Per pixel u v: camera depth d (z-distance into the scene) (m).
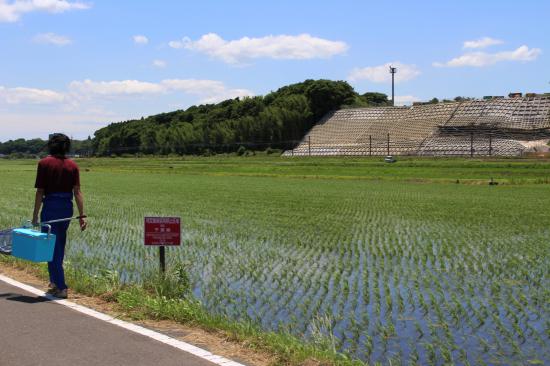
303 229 21.45
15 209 26.31
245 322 8.14
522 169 67.25
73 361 5.95
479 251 16.52
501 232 20.98
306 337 7.90
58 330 7.10
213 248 16.59
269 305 9.90
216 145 170.88
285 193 42.78
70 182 9.12
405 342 7.86
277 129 159.00
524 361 7.13
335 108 164.12
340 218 25.62
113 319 7.69
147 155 187.75
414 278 12.53
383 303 10.18
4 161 170.75
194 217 25.52
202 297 10.41
